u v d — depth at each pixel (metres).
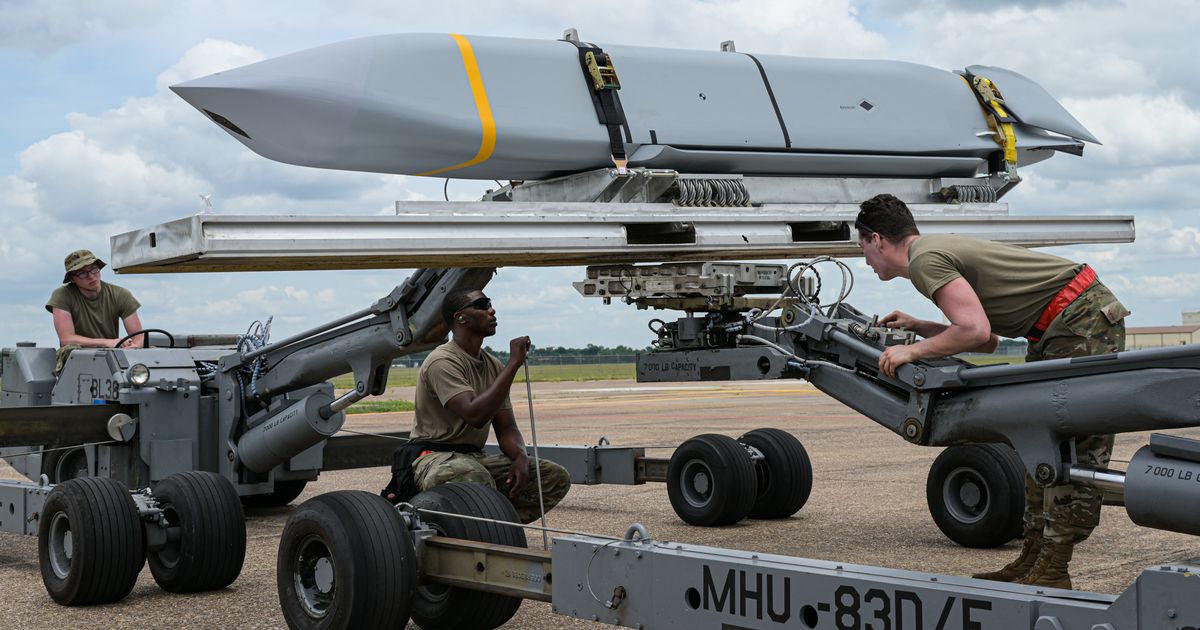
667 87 6.65
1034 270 3.90
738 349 5.22
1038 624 2.37
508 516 4.07
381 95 5.88
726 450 6.62
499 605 3.92
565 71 6.43
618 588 3.22
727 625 2.94
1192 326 77.38
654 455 10.93
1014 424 3.73
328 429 6.46
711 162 6.68
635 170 6.38
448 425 4.69
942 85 7.70
